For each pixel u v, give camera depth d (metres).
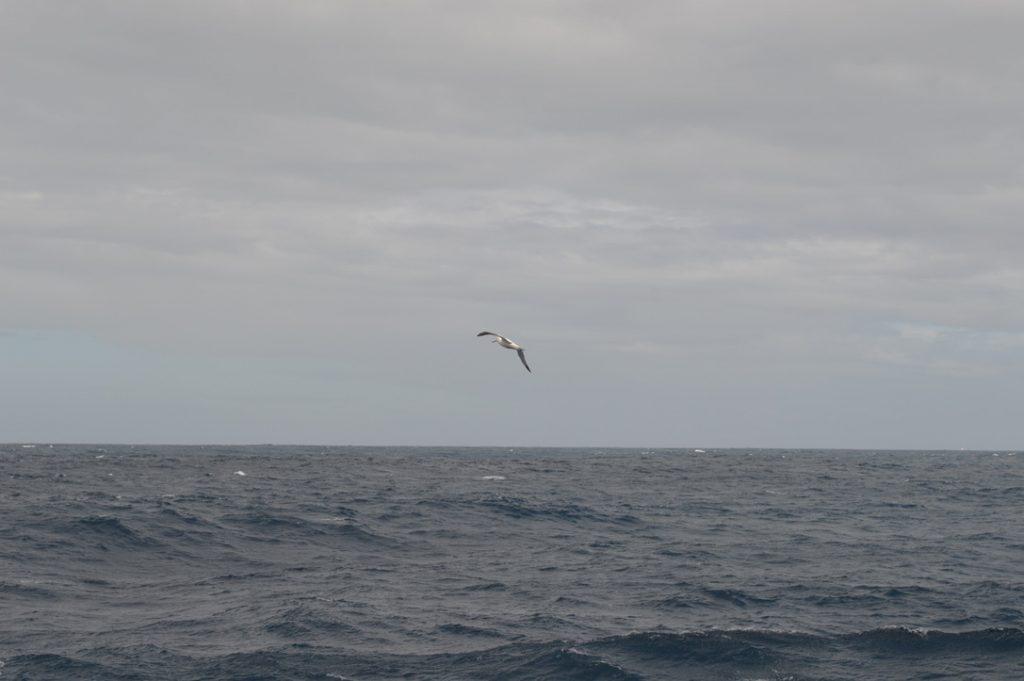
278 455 166.12
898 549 33.66
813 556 31.61
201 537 32.91
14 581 24.41
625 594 24.22
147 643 18.19
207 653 17.55
